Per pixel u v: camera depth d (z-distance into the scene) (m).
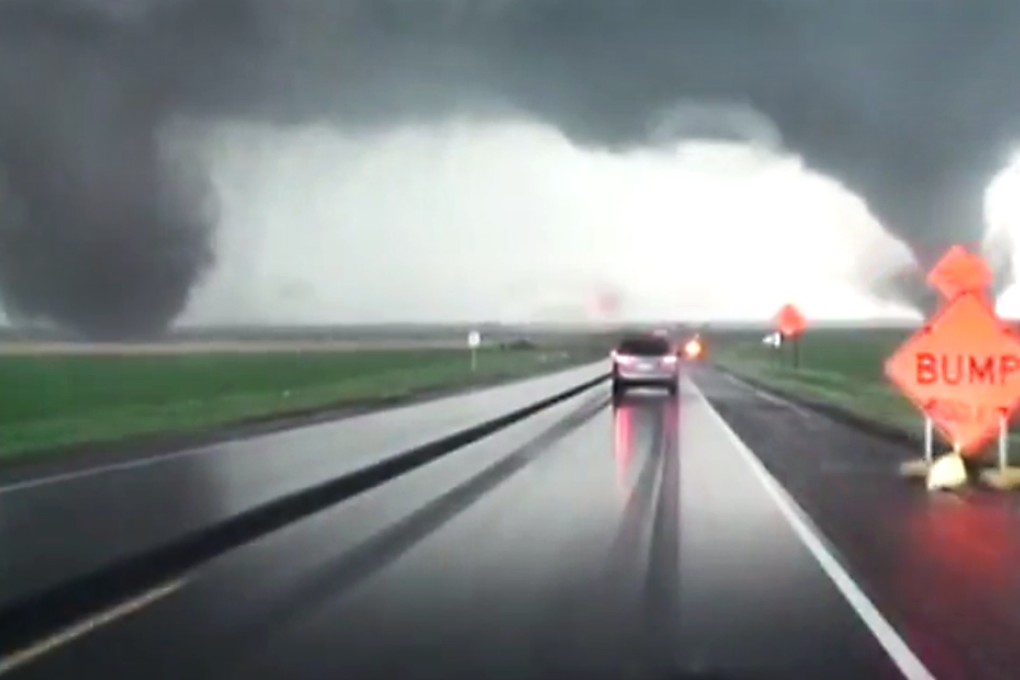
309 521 17.45
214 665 9.32
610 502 19.31
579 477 22.88
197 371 70.94
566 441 30.91
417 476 23.30
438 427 34.16
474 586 12.50
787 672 8.93
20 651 9.84
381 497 20.12
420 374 73.50
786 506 18.70
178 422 35.50
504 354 129.88
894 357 21.84
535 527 16.70
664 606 11.41
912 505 18.80
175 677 8.98
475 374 75.38
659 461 25.80
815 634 10.20
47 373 66.25
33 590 11.98
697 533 16.06
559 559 14.14
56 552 14.28
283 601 11.82
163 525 16.36
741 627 10.48
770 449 28.31
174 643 10.08
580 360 121.88
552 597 11.92
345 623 10.80
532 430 34.56
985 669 8.98
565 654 9.55
